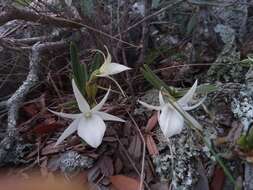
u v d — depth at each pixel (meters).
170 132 0.17
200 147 0.19
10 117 0.20
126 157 0.19
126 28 0.23
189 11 0.25
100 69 0.18
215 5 0.22
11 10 0.19
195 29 0.23
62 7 0.22
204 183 0.19
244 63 0.21
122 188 0.19
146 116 0.21
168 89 0.18
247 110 0.20
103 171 0.19
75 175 0.19
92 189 0.19
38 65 0.22
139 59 0.23
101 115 0.17
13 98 0.21
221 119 0.20
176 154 0.19
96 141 0.17
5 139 0.20
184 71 0.23
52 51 0.23
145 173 0.19
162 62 0.24
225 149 0.19
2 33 0.23
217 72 0.22
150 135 0.20
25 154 0.20
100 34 0.22
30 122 0.22
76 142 0.20
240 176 0.19
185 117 0.17
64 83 0.24
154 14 0.22
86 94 0.19
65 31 0.23
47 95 0.23
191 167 0.19
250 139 0.18
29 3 0.22
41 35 0.25
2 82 0.24
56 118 0.21
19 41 0.23
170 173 0.19
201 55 0.24
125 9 0.23
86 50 0.22
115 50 0.22
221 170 0.19
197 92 0.19
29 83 0.21
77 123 0.17
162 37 0.25
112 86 0.22
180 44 0.25
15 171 0.20
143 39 0.23
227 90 0.21
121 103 0.22
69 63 0.23
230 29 0.24
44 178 0.19
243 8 0.24
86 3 0.22
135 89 0.23
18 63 0.24
